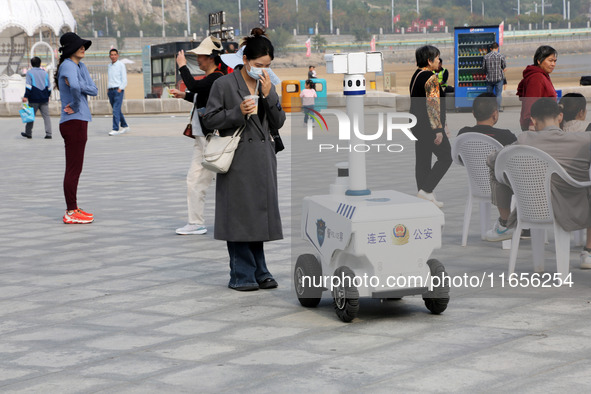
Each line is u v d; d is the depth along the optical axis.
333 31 174.88
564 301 5.10
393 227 4.77
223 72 7.09
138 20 178.25
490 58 22.25
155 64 31.52
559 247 5.54
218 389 3.78
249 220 5.66
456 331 4.57
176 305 5.40
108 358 4.31
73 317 5.18
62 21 44.84
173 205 9.87
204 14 192.00
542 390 3.62
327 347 4.37
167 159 15.03
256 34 5.66
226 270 6.45
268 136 5.76
